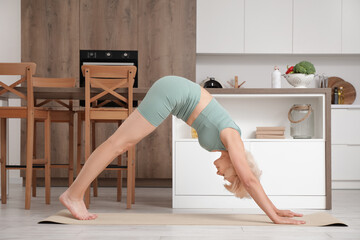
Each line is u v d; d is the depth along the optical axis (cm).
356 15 529
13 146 541
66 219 262
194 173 329
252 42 529
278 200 329
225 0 527
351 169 490
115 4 509
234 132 259
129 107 323
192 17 512
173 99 261
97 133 500
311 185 329
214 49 527
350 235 221
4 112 318
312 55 559
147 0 510
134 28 509
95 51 507
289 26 529
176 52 511
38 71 505
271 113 366
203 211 312
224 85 560
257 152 331
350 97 555
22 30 507
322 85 553
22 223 256
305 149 330
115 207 329
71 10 508
